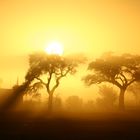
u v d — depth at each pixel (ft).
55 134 264.72
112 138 241.96
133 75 565.53
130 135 258.57
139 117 451.12
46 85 569.64
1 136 250.78
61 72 581.94
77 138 241.96
